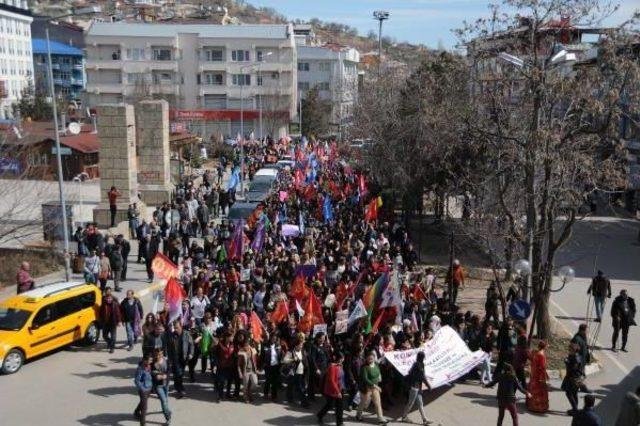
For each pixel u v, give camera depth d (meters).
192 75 92.19
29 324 17.97
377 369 14.95
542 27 20.80
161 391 14.49
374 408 15.85
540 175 22.42
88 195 45.19
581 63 22.98
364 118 53.19
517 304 17.89
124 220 36.56
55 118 25.28
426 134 35.09
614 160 23.86
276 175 46.75
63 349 19.52
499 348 17.94
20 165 37.78
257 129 92.00
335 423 14.97
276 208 33.50
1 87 90.31
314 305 16.67
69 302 19.17
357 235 29.02
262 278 21.16
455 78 33.25
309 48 116.94
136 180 38.59
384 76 62.59
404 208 40.47
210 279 20.66
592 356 19.17
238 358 15.85
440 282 28.47
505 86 23.16
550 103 20.98
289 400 16.17
